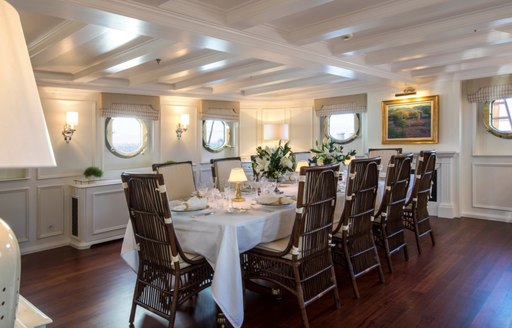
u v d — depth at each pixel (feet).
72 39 9.55
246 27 9.43
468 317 8.23
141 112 18.22
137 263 9.13
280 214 8.81
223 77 15.66
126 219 15.70
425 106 18.81
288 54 11.25
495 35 11.20
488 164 17.95
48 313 8.70
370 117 20.81
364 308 8.77
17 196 13.98
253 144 24.16
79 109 16.02
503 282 10.18
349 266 9.43
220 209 9.02
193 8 8.63
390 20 9.23
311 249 8.25
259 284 9.95
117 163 18.30
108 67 12.49
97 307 9.02
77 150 15.96
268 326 7.96
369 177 9.76
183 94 19.51
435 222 17.44
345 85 20.24
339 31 10.03
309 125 23.44
